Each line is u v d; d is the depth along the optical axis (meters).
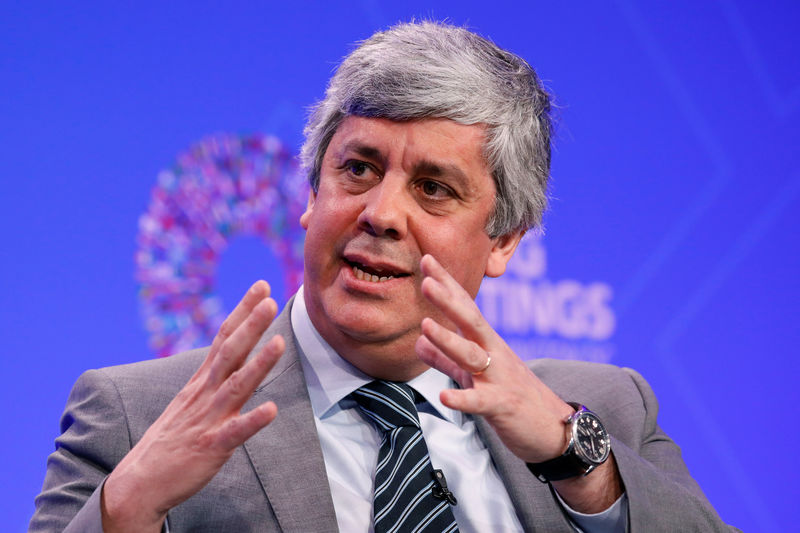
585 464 4.96
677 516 5.32
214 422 4.37
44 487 5.35
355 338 5.45
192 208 8.72
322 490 5.16
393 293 5.35
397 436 5.48
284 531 4.98
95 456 5.22
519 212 5.92
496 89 5.62
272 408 4.23
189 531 4.98
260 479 5.13
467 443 5.89
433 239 5.39
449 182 5.47
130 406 5.39
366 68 5.54
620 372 7.07
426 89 5.36
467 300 4.68
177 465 4.36
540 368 6.93
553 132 6.38
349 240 5.39
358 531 5.23
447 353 4.55
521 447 4.88
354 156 5.48
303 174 6.25
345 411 5.66
